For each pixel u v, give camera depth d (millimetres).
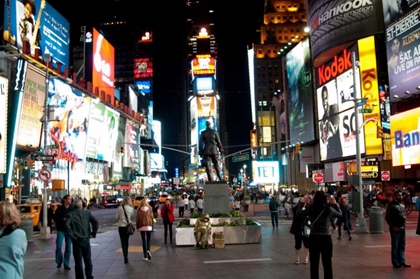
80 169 70938
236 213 19922
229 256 14461
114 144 91125
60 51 69750
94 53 85438
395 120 53594
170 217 18875
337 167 68125
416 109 49125
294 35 148625
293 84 94938
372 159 58031
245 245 17172
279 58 147750
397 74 53594
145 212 14281
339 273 10930
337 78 68750
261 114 127500
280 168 118438
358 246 16219
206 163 21609
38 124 54156
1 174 39812
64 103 63469
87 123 73312
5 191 42812
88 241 10547
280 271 11547
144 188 125312
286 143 108188
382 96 59625
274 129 126312
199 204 35125
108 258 14766
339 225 18703
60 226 12992
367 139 59094
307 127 86750
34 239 21891
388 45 55625
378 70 60531
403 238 11680
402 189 37250
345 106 65750
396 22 53750
